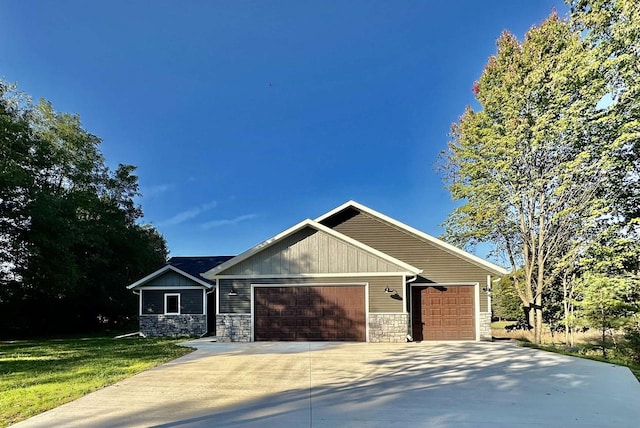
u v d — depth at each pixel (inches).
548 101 662.5
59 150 930.1
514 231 788.6
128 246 1050.7
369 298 519.8
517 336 751.1
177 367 342.0
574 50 594.9
